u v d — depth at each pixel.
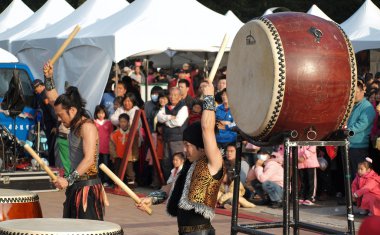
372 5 26.09
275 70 7.59
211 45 20.58
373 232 3.66
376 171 15.17
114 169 18.80
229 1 46.16
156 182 18.22
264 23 7.87
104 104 20.92
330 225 13.23
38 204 9.29
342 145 7.92
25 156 18.86
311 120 7.68
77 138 9.16
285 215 7.74
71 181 8.98
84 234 7.13
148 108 18.97
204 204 7.27
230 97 8.62
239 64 8.36
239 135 8.54
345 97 7.73
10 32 26.25
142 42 19.78
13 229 7.20
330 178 16.12
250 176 15.67
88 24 22.70
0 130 17.69
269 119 7.71
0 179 16.72
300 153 15.51
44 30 23.78
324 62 7.61
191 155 7.46
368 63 28.56
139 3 21.14
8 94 17.11
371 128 15.02
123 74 28.98
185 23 20.36
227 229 12.90
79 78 20.73
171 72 29.78
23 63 22.03
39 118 19.92
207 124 7.23
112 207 15.53
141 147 18.81
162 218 14.04
